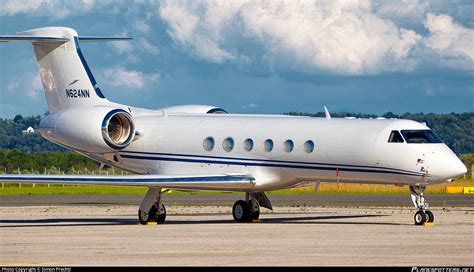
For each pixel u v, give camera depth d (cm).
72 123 7619
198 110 8419
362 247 5144
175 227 6775
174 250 5028
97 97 8025
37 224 7219
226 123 7662
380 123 7012
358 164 6994
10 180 7031
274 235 5962
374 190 14212
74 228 6719
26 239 5769
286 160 7262
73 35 8031
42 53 8131
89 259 4622
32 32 8056
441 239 5625
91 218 8025
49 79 8162
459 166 6794
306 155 7175
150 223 7206
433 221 6981
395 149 6838
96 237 5888
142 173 8012
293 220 7588
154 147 7869
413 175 6819
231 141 7519
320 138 7131
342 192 14025
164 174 7719
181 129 7788
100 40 8194
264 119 7569
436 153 6800
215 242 5484
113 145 7531
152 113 8119
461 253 4841
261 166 7381
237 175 7325
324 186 14712
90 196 13100
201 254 4822
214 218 7975
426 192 14350
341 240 5569
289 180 7388
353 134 7012
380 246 5200
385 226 6738
